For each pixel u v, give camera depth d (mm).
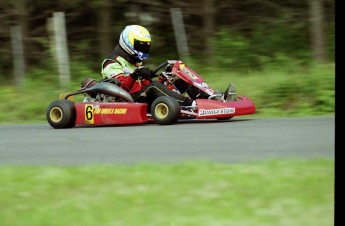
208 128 21562
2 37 41281
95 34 42781
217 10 42594
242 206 11359
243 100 23656
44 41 40156
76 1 42094
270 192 11992
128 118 23344
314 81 29594
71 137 21188
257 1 42750
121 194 12312
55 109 24562
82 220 11117
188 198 11883
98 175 13789
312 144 17547
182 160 15648
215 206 11398
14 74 38688
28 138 21594
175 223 10859
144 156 16734
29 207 11906
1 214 11594
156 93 23750
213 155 16391
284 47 40094
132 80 24406
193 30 41719
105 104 23828
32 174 14273
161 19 42938
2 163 16766
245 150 16969
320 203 11398
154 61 42156
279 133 19828
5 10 40719
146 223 10906
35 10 42250
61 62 35438
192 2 41656
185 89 24047
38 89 34781
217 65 38875
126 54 24828
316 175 13070
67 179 13562
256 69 38094
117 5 42656
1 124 28188
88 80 25516
